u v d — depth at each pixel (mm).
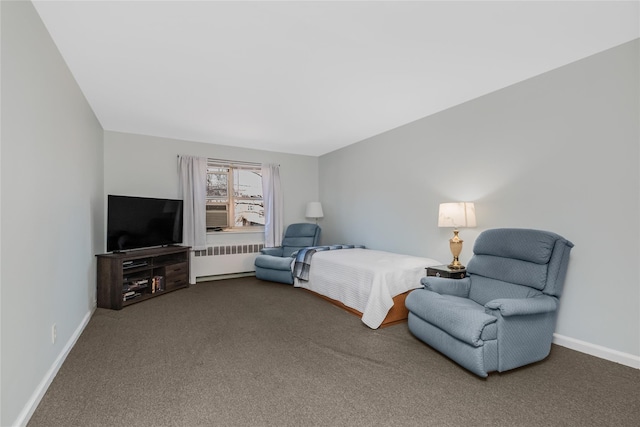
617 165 2111
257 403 1614
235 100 3086
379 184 4371
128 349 2275
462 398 1669
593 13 1766
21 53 1493
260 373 1932
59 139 2084
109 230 3420
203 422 1459
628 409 1571
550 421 1478
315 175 5918
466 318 1916
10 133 1365
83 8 1686
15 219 1401
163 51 2156
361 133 4344
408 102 3160
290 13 1758
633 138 2039
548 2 1679
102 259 3338
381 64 2369
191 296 3830
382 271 2914
